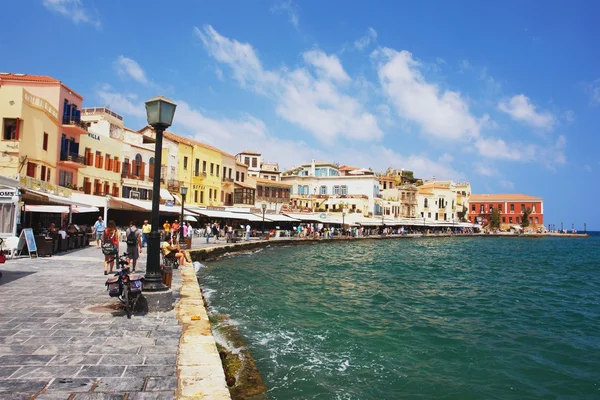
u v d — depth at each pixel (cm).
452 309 1766
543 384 941
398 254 4947
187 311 979
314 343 1159
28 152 3020
